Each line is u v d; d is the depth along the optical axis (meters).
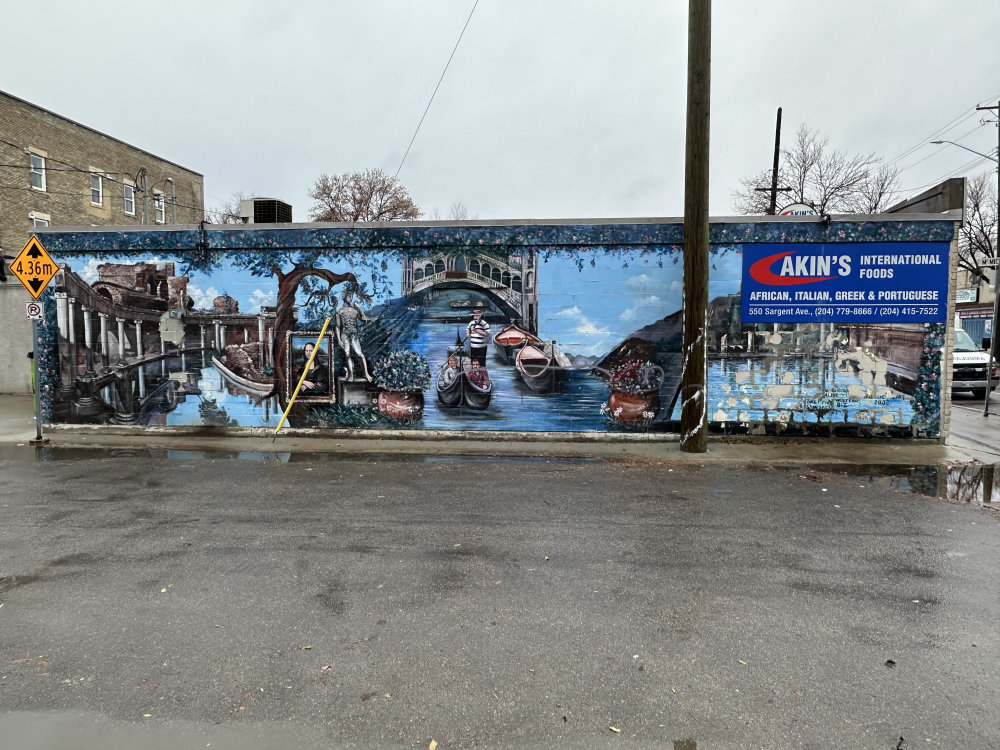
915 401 10.10
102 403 11.23
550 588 4.46
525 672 3.39
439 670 3.41
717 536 5.59
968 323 27.44
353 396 10.78
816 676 3.37
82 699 3.13
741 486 7.40
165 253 10.95
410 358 10.66
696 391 9.30
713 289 10.20
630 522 5.99
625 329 10.33
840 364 10.16
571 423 10.47
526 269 10.39
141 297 11.05
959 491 7.20
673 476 7.91
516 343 10.46
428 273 10.54
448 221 10.41
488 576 4.68
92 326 11.17
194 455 9.25
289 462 8.76
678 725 2.95
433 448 9.79
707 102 9.01
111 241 10.99
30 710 3.04
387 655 3.56
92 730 2.89
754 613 4.09
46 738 2.83
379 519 6.05
